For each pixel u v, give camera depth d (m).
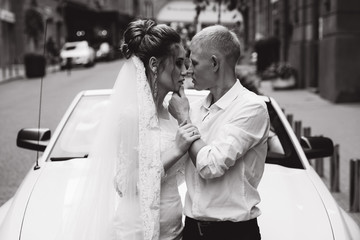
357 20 16.20
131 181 2.70
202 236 2.66
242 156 2.61
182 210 2.89
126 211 2.72
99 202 2.77
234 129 2.55
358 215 6.12
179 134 2.64
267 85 23.02
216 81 2.66
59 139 4.73
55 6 46.66
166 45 2.71
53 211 3.60
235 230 2.63
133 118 2.68
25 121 13.45
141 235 2.69
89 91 5.37
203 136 2.68
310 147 4.85
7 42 39.62
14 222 3.55
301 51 20.72
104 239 2.76
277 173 4.26
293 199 3.83
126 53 2.77
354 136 11.12
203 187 2.64
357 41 16.23
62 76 30.47
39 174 4.20
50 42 38.78
